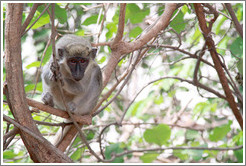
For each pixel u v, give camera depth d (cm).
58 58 694
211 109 1023
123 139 1164
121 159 692
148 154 733
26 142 587
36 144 561
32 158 600
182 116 1237
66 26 1102
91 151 590
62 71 693
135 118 1297
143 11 871
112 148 709
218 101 1000
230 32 998
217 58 740
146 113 1313
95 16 918
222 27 998
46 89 710
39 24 775
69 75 702
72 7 1116
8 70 541
